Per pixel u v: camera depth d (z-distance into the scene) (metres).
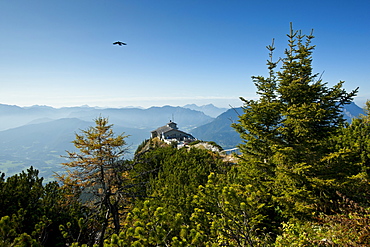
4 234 4.12
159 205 4.98
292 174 10.64
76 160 14.84
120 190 15.35
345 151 10.58
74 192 14.54
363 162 11.48
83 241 12.32
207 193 5.14
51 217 11.32
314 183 10.24
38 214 11.07
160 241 3.70
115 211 14.86
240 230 4.79
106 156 14.74
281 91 12.73
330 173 10.95
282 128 11.74
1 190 11.42
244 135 12.98
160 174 19.92
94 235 12.89
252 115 12.90
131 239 4.15
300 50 12.82
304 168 10.20
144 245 3.81
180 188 12.92
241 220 4.77
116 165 15.75
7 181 13.09
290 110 11.66
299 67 12.54
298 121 10.70
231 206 4.79
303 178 10.47
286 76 13.01
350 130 13.34
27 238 4.26
